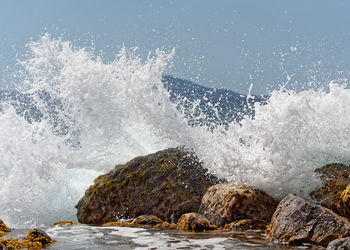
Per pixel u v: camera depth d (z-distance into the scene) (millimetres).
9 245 4465
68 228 5844
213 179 6621
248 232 5090
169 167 6859
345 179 5711
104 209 6891
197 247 4332
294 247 4215
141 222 6066
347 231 4176
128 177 6977
